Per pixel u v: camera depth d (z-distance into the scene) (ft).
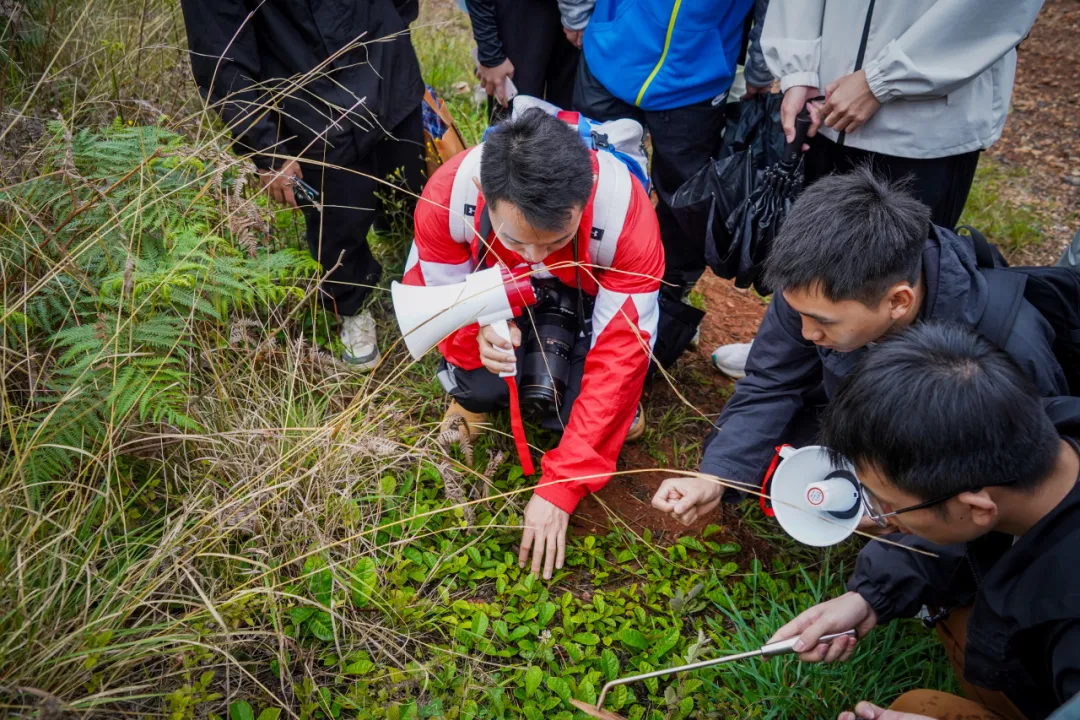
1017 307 6.25
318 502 7.67
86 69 10.78
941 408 4.64
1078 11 24.48
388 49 9.52
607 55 10.05
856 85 8.48
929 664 7.45
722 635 7.80
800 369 7.82
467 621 7.46
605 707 6.97
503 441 9.43
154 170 8.52
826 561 8.23
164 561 6.79
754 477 7.96
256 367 8.87
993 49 8.00
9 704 5.48
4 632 5.75
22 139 8.33
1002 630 5.23
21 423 6.98
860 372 5.04
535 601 7.77
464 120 14.96
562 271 8.51
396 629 7.27
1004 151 18.79
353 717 6.78
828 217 6.11
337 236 9.82
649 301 7.91
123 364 7.20
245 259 8.71
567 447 7.83
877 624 6.79
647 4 9.53
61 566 6.31
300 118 9.27
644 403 10.57
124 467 7.48
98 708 5.87
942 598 6.57
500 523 8.45
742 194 9.01
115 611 6.22
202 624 6.52
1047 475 4.81
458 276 8.50
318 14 8.83
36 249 7.48
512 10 11.48
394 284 7.80
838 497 6.52
